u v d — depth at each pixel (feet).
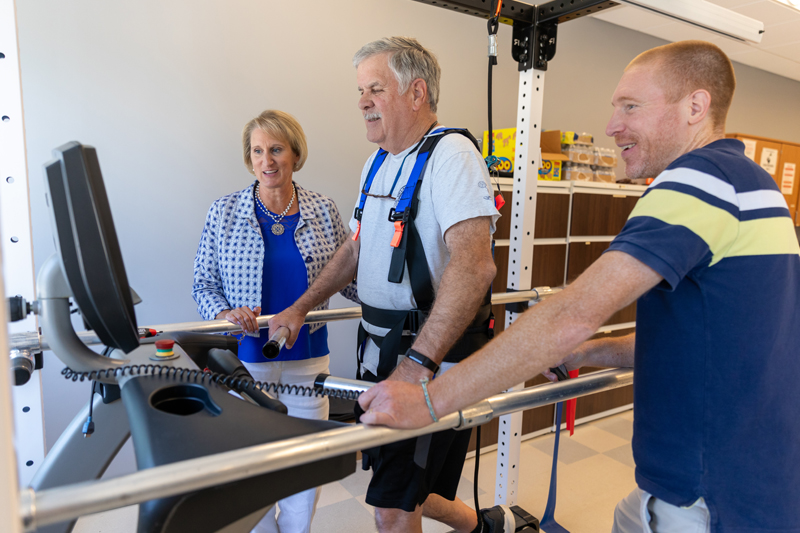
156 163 7.38
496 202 4.41
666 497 2.70
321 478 2.29
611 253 2.35
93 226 2.18
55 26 6.50
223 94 7.73
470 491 7.52
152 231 7.46
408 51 3.86
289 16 8.11
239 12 7.70
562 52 11.37
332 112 8.74
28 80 6.42
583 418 10.18
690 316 2.58
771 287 2.48
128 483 1.73
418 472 3.76
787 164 13.76
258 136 5.56
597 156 10.12
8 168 3.53
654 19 11.78
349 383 3.21
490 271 3.50
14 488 1.28
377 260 4.10
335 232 6.19
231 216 5.65
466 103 10.14
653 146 2.96
